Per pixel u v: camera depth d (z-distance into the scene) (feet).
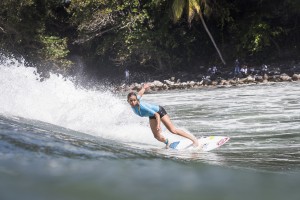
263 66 193.26
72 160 19.49
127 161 20.80
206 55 222.89
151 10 214.90
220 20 214.69
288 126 57.98
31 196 12.04
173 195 12.66
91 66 234.38
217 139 46.47
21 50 200.75
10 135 25.07
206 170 18.25
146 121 62.13
